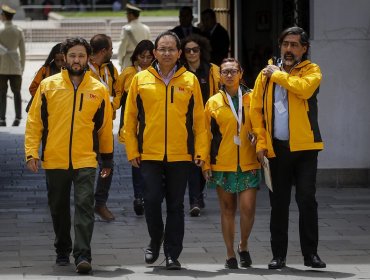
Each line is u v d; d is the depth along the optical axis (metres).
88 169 16.19
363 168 25.20
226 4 37.41
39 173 27.73
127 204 23.22
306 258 16.69
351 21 24.91
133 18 39.62
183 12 31.84
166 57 16.22
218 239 19.22
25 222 20.89
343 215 21.61
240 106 16.73
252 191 16.75
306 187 16.36
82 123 16.19
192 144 16.52
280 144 16.33
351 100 25.06
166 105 16.30
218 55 32.12
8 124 40.31
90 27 84.31
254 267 16.83
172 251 16.53
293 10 31.86
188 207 22.81
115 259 17.42
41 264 16.89
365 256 17.66
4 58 38.91
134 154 16.52
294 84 16.02
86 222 16.06
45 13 96.00
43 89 16.27
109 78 20.94
